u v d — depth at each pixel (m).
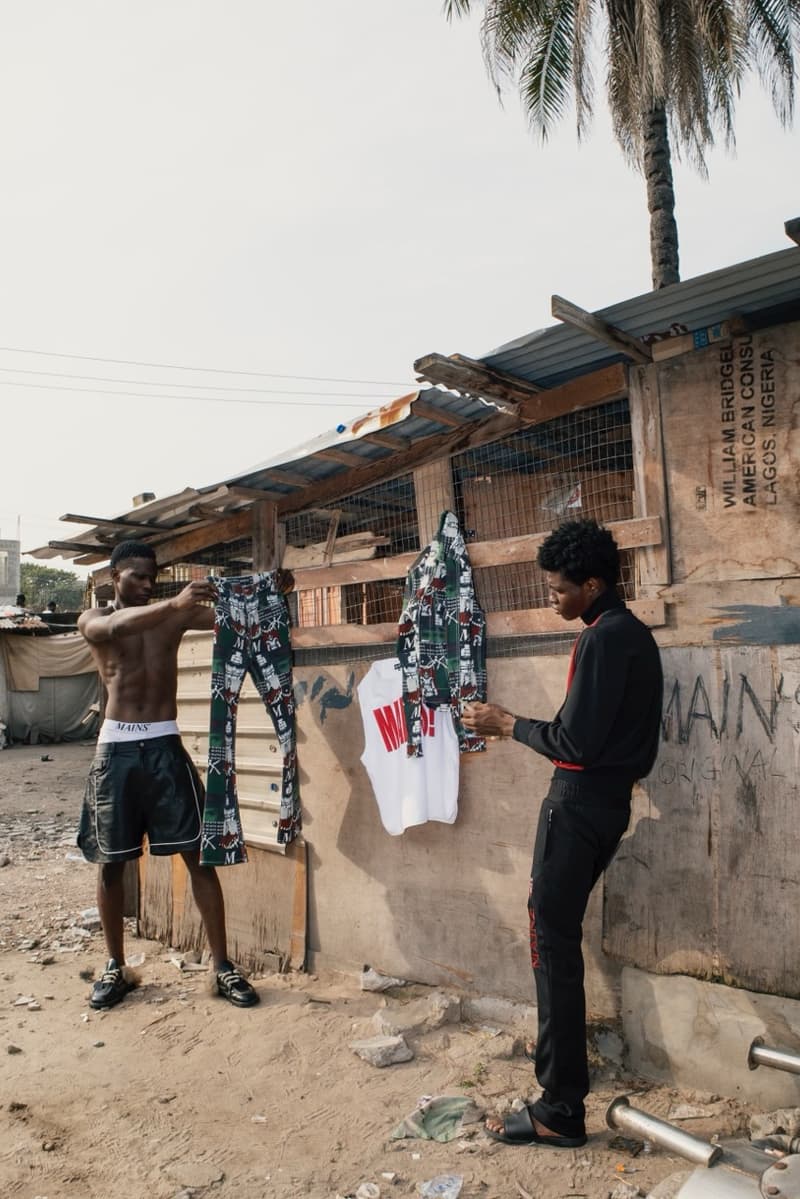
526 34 11.56
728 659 3.06
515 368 3.39
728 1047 3.00
